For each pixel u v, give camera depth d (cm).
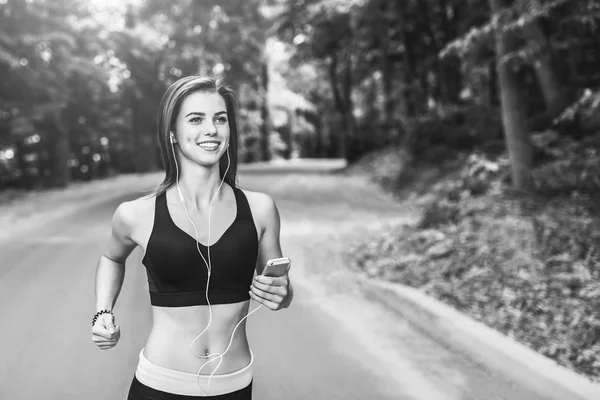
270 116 6194
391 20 2573
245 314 197
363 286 820
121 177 3725
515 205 1062
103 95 3144
